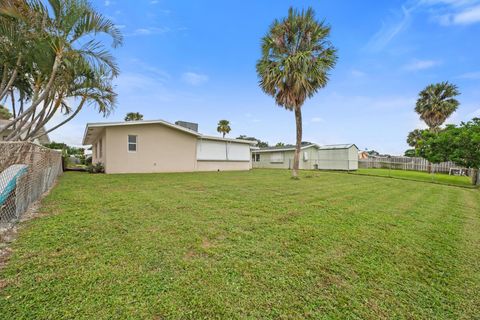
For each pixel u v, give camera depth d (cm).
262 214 434
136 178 952
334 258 263
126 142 1218
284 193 682
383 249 295
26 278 195
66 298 172
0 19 525
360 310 178
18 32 552
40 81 684
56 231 304
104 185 722
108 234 302
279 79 1033
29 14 526
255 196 614
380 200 635
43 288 182
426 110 2084
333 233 345
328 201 586
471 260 275
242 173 1426
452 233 372
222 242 295
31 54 591
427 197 729
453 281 227
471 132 1161
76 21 576
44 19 551
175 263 234
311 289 202
